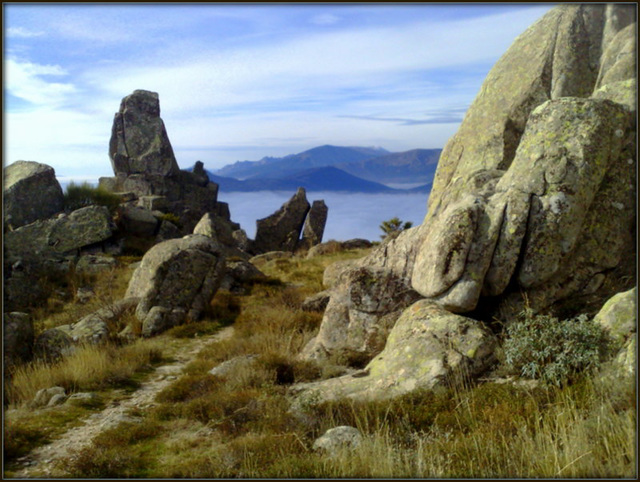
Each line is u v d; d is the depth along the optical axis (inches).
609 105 483.2
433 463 276.5
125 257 1317.7
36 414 426.6
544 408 321.1
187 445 346.9
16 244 1209.4
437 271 478.9
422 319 450.9
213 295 882.8
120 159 2420.0
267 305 875.4
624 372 316.8
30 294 989.8
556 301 477.1
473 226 474.3
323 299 819.4
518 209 468.4
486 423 316.8
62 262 1167.0
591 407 297.1
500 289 474.6
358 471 270.7
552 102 498.6
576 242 476.1
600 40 628.7
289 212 2240.4
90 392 485.7
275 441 327.9
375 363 447.8
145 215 1593.3
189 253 859.4
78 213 1343.5
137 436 368.2
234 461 308.7
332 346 561.6
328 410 368.8
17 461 337.7
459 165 676.7
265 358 512.7
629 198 477.7
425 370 399.2
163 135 2492.6
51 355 587.2
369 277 564.4
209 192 2549.2
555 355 360.5
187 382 480.1
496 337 432.1
